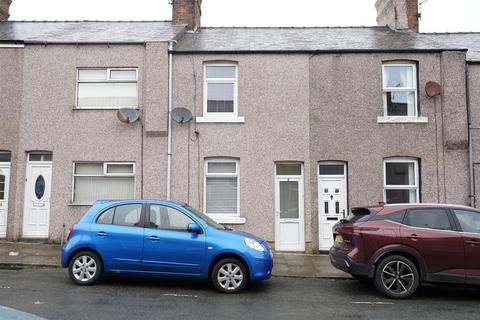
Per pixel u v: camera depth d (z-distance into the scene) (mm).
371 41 14031
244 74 12820
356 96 12695
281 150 12562
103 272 7984
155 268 7762
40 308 6438
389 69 13023
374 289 8320
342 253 7973
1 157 12953
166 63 12844
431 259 7578
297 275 9445
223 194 12719
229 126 12672
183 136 12664
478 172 12438
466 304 7293
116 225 7988
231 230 8211
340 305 7086
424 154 12469
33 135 12758
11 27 15555
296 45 13406
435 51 12734
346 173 12594
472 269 7504
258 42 13883
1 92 12938
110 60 13016
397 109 12891
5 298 6961
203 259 7699
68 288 7723
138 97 12906
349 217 8414
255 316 6328
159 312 6402
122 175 12750
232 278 7719
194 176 12555
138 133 12719
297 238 12477
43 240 12555
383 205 8102
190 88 12844
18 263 9766
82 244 7934
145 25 16250
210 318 6168
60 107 12844
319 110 12672
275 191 12547
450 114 12461
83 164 12891
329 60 12812
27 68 12961
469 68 12820
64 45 13047
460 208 7898
